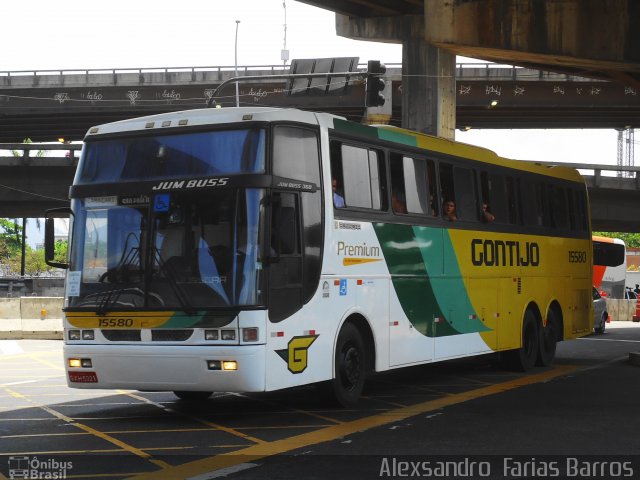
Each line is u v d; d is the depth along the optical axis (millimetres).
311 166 19641
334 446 16188
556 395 23578
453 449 15898
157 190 18641
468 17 42812
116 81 99562
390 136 22750
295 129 19234
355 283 20781
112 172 19250
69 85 100000
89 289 18875
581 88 92312
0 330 45156
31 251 187625
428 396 23422
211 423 18969
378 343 21594
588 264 35125
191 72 98875
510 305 28516
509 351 29578
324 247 19688
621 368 31219
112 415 20219
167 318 18109
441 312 24453
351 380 20875
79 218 19297
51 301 45969
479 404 21781
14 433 17750
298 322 18781
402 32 67375
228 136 18516
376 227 21734
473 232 26359
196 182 18406
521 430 17922
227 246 17984
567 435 17359
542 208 31297
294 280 18750
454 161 25734
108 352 18531
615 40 39812
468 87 93562
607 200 92562
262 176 18094
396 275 22438
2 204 91188
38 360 34312
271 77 45531
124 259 18672
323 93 71188
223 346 17703
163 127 19047
